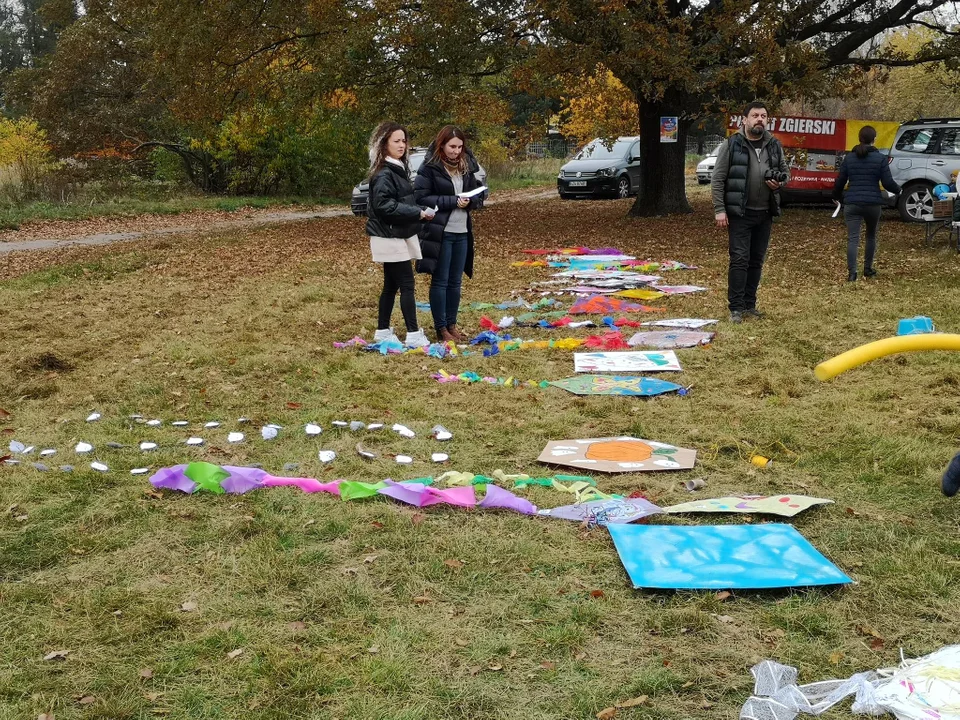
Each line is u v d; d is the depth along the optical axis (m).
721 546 3.57
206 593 3.38
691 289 9.94
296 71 19.27
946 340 2.78
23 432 5.41
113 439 5.25
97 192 28.67
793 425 5.16
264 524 3.96
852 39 18.41
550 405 5.75
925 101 35.19
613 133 22.33
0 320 9.02
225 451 5.00
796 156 17.98
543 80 17.42
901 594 3.22
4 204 24.94
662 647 2.93
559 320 8.32
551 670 2.81
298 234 17.23
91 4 30.89
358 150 29.06
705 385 6.10
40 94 31.78
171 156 30.95
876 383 5.97
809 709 2.56
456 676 2.80
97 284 11.45
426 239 7.25
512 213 21.62
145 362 7.09
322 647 2.98
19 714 2.65
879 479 4.34
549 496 4.23
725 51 16.44
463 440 5.11
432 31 16.33
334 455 4.83
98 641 3.05
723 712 2.59
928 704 2.51
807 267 11.16
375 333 7.66
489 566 3.51
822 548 3.60
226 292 10.41
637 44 15.22
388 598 3.31
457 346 7.37
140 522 4.02
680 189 19.83
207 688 2.77
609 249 13.80
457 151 7.22
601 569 3.48
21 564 3.65
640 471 4.54
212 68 18.33
